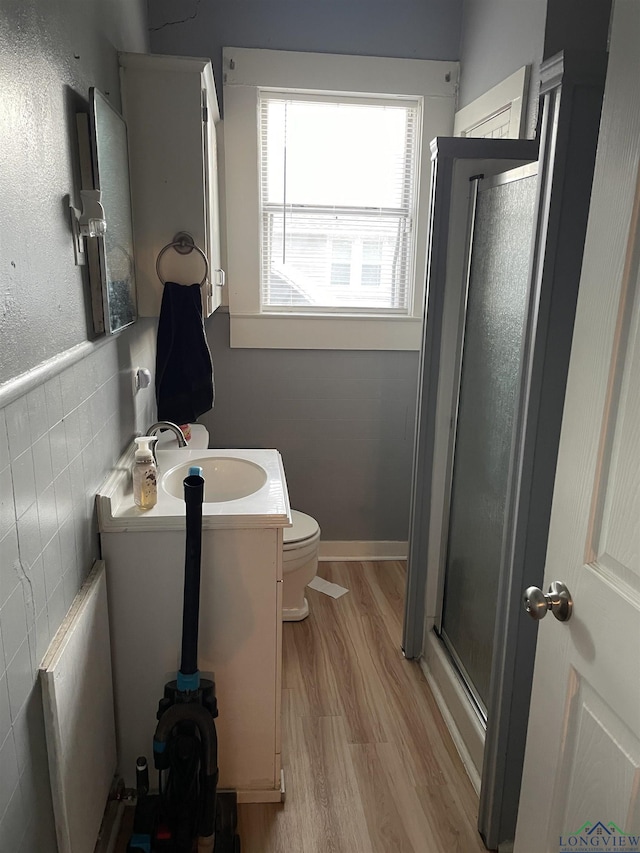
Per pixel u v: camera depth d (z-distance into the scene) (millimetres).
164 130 1728
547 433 1356
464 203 1985
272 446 2990
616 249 897
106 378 1563
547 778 1081
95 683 1380
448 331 2088
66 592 1238
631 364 863
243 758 1697
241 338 2828
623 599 864
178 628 1589
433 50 2660
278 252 2828
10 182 936
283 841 1584
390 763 1845
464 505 2047
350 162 2770
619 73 892
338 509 3105
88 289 1359
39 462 1073
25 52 1004
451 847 1575
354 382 2949
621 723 872
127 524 1493
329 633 2498
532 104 2049
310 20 2574
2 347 901
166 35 2525
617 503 893
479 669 1878
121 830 1596
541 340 1312
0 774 903
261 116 2672
